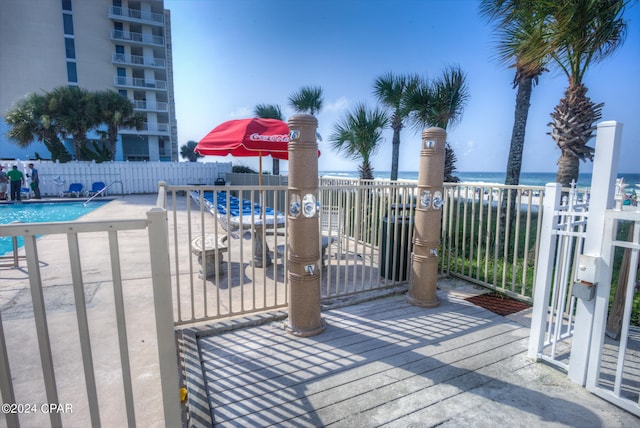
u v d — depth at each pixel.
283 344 2.79
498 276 4.55
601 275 2.11
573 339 2.28
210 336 2.93
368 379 2.33
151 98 33.44
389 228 3.97
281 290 4.01
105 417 1.94
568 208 2.55
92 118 19.72
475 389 2.23
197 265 5.02
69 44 30.38
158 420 1.93
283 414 1.99
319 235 3.06
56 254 5.41
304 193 2.78
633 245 1.94
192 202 13.13
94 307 3.40
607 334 2.96
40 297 1.31
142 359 2.53
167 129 34.56
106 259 5.14
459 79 7.44
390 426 1.90
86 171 16.41
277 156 4.91
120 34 31.80
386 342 2.83
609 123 2.04
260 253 4.85
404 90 8.64
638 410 1.95
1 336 1.31
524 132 5.99
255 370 2.43
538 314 2.53
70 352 2.60
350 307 3.55
